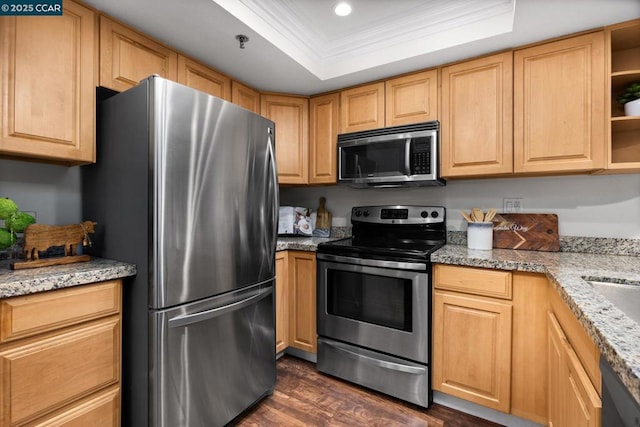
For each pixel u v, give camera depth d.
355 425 1.61
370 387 1.90
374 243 2.14
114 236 1.39
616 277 1.20
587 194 1.85
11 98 1.18
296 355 2.37
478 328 1.62
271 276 1.83
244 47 1.83
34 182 1.49
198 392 1.39
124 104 1.34
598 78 1.59
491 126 1.85
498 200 2.09
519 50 1.78
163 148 1.24
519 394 1.53
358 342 1.95
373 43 2.05
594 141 1.59
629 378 0.52
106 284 1.22
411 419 1.66
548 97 1.70
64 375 1.10
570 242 1.87
